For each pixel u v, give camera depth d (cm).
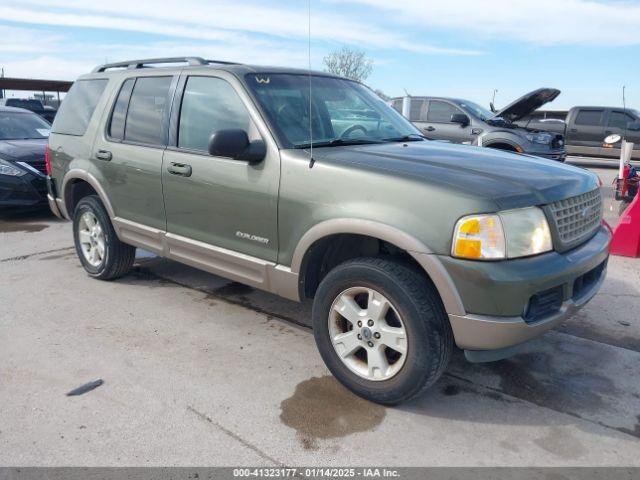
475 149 367
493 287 252
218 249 369
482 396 311
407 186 273
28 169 759
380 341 287
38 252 602
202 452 260
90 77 500
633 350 367
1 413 289
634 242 567
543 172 307
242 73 364
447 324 273
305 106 367
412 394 282
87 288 481
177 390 313
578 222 304
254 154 327
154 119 416
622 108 1465
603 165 1573
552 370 341
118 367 339
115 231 466
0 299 454
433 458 257
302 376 331
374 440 270
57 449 261
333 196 296
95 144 463
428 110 1226
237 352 361
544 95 1062
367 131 387
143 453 259
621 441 271
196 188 372
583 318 419
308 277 327
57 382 321
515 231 260
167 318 416
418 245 264
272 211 327
